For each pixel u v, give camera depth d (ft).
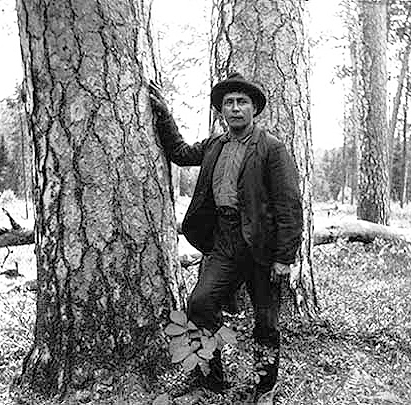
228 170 13.16
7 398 14.05
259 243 12.89
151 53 14.90
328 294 23.94
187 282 24.59
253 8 19.15
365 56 49.78
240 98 13.06
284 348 17.21
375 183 48.55
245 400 13.93
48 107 13.75
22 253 35.53
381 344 18.45
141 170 14.16
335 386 15.05
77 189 13.76
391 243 35.55
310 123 19.93
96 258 13.88
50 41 13.53
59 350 14.14
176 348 11.69
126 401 13.55
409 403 14.55
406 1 65.36
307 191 19.60
